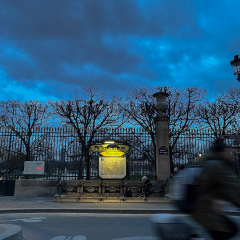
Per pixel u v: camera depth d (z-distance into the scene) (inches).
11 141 562.9
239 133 595.8
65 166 558.6
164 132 541.3
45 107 1107.3
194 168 139.6
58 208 381.4
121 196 465.7
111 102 936.3
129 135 573.6
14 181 545.3
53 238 219.9
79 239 216.1
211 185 129.2
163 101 563.8
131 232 241.9
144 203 431.8
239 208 133.3
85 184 477.4
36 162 544.7
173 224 148.7
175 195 141.4
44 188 536.4
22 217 333.1
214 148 141.8
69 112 875.4
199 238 141.0
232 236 127.7
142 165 567.8
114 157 500.7
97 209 374.0
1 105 1094.4
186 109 945.5
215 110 945.5
